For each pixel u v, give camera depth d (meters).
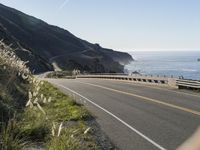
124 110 19.14
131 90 32.25
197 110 19.11
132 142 11.62
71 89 33.25
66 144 8.52
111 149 10.52
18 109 12.88
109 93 29.22
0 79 14.89
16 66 17.84
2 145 7.86
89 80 53.34
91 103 22.14
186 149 0.84
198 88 31.91
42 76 89.75
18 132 9.55
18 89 16.28
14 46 123.88
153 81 41.16
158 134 12.91
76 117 15.24
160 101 23.34
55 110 16.14
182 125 14.71
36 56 147.12
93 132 12.85
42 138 9.88
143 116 17.09
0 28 128.88
